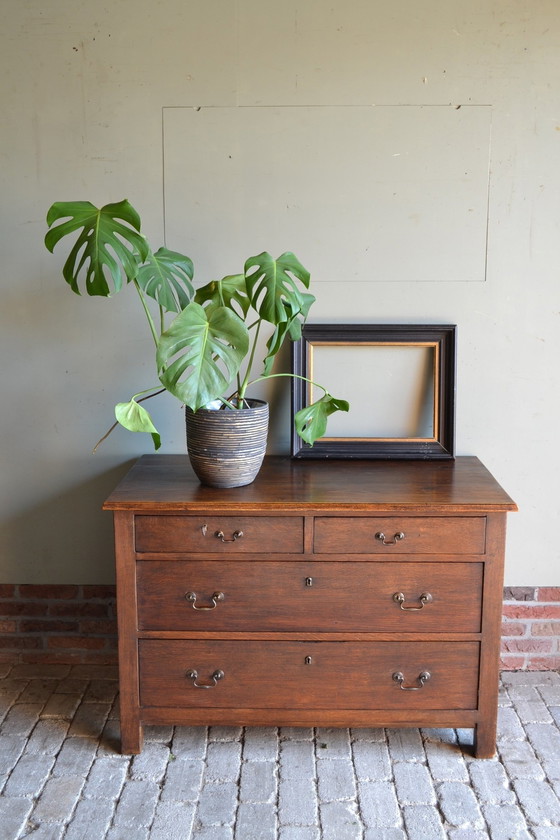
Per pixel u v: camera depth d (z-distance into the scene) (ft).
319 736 7.93
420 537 7.22
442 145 8.36
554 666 9.25
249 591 7.33
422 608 7.33
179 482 7.80
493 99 8.28
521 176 8.39
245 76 8.28
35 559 9.24
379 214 8.48
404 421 8.79
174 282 7.83
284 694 7.49
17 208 8.54
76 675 9.07
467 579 7.29
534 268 8.54
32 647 9.30
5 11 8.21
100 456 9.02
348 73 8.26
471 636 7.36
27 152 8.44
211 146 8.39
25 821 6.65
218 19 8.20
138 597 7.37
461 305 8.62
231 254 8.59
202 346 7.04
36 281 8.68
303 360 8.63
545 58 8.20
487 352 8.71
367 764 7.46
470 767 7.42
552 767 7.42
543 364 8.72
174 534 7.24
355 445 8.72
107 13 8.21
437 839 6.47
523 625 9.20
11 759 7.48
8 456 9.04
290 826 6.61
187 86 8.31
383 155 8.38
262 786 7.13
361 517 7.19
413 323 8.63
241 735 7.94
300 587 7.32
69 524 9.16
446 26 8.18
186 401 6.95
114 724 8.09
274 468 8.36
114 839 6.43
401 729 8.07
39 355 8.82
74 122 8.38
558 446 8.88
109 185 8.49
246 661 7.45
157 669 7.47
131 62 8.29
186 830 6.55
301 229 8.52
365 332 8.57
